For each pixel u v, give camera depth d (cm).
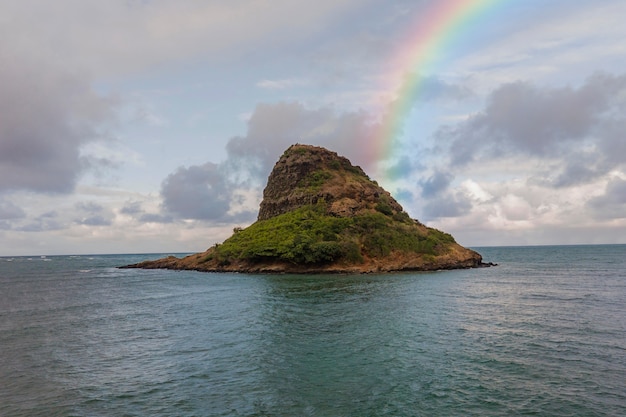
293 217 12862
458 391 2097
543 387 2139
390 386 2175
